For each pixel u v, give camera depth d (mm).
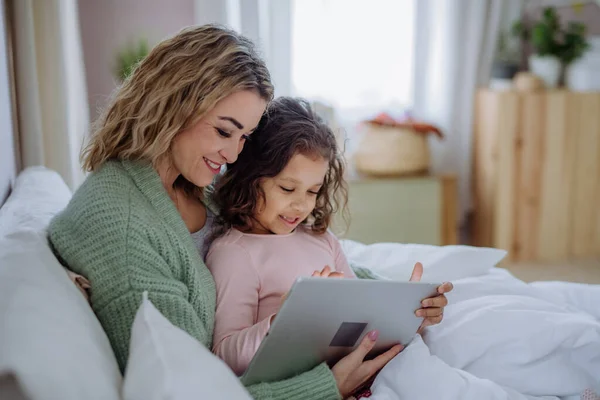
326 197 1391
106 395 800
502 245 3121
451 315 1344
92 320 938
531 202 3098
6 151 1646
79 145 2301
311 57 3025
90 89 2850
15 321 796
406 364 1138
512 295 1451
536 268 3057
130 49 2797
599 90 3057
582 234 3186
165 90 1101
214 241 1290
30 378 743
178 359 792
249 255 1254
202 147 1135
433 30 3115
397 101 3197
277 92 2977
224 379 799
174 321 1034
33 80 1953
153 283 1025
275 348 1032
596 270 3023
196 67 1098
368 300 1050
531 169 3061
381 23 3104
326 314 1030
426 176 2955
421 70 3174
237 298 1207
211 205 1343
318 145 1239
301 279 948
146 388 760
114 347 1016
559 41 3211
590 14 3270
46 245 1052
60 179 1716
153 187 1128
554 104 3008
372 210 2902
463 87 3162
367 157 2938
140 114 1117
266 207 1272
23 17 1919
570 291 1575
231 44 1127
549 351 1254
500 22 3270
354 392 1201
